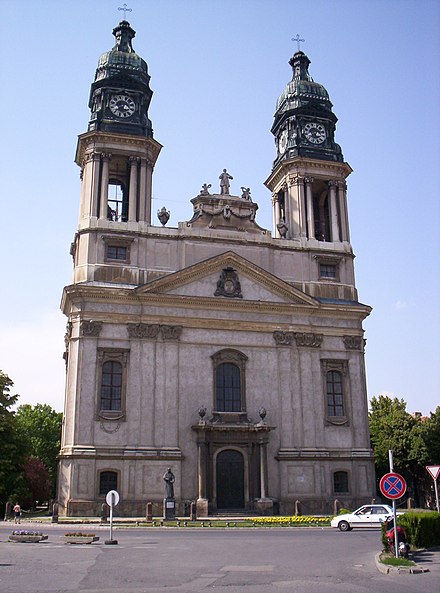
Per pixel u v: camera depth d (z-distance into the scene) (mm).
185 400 49562
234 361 51594
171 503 44281
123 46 60531
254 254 55062
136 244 52438
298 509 47562
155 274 52062
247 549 26781
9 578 18609
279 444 50688
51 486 88250
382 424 72750
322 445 51500
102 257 51562
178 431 48625
